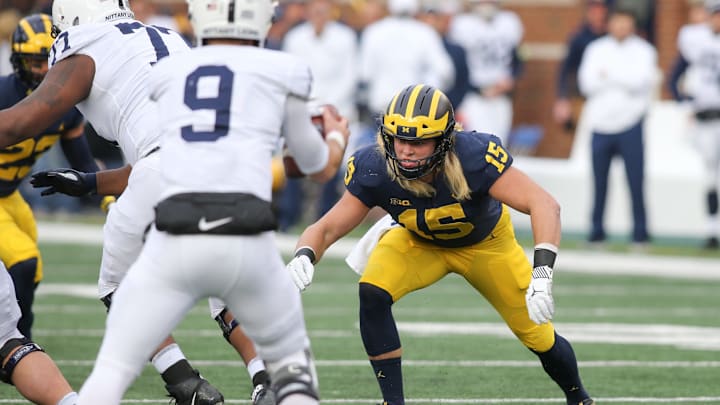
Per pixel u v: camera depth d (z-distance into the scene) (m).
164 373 20.62
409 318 35.94
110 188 20.53
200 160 16.14
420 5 60.84
